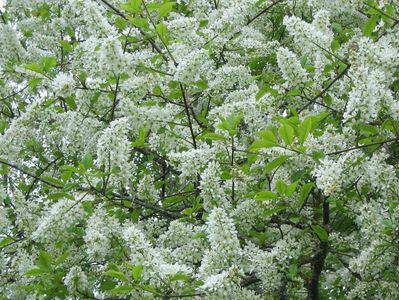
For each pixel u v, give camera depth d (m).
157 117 7.46
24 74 9.23
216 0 10.10
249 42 8.97
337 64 6.95
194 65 6.86
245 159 7.18
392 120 5.71
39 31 11.45
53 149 9.38
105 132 6.32
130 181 7.89
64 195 6.30
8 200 8.75
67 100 7.57
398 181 6.02
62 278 6.45
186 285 5.26
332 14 8.13
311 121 5.18
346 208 6.63
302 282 6.91
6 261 7.79
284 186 5.42
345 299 7.32
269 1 10.04
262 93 6.87
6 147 8.72
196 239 6.40
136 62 7.18
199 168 6.49
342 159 5.70
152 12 8.47
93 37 7.62
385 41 6.63
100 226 6.64
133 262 5.39
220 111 7.05
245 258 5.95
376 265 6.23
